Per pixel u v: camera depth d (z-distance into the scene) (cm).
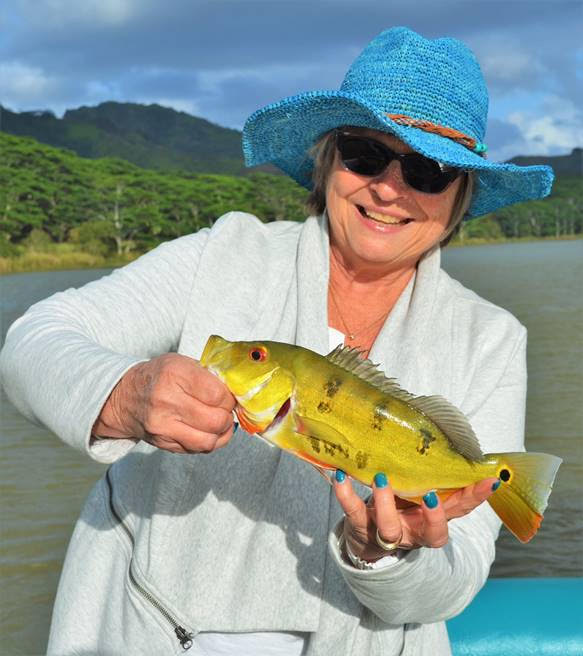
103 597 264
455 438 201
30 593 576
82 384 205
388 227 254
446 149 250
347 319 274
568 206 13075
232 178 10450
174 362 190
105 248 9075
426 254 272
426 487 201
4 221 8656
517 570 624
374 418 197
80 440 202
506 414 263
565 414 1112
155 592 249
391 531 196
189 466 249
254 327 265
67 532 683
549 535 693
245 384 196
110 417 203
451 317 272
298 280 266
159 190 10062
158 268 266
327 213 273
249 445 251
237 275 269
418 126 255
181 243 275
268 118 277
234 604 249
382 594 216
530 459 200
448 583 224
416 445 198
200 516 250
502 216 12369
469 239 11300
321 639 246
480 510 259
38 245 8700
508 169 258
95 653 262
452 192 263
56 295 255
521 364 272
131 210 9512
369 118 251
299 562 247
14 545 651
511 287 3453
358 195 253
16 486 793
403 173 250
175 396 186
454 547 236
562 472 856
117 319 252
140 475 265
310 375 198
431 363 263
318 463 202
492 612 360
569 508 751
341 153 257
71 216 9300
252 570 249
